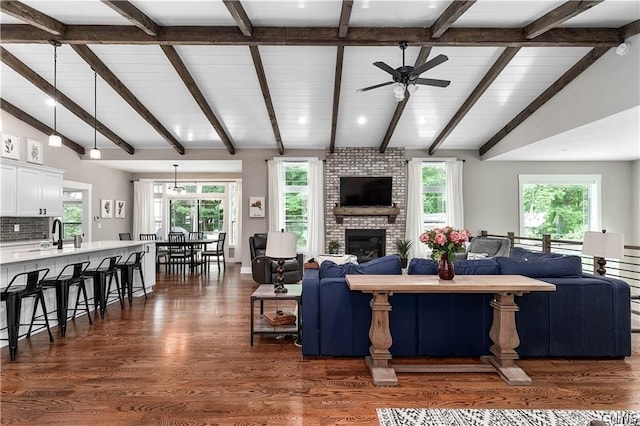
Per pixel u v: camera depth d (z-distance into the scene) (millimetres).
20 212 5840
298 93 5910
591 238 3855
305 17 4250
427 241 3113
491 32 4418
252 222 8125
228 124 6949
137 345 3604
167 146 7977
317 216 7992
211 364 3154
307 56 5027
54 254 4055
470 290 2809
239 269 8836
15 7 3754
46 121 6648
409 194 8102
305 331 3305
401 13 4180
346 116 6672
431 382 2828
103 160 7965
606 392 2664
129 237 8820
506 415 2346
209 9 4074
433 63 3848
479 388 2727
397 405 2484
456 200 8070
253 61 4953
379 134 7453
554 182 8219
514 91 5852
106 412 2396
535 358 3283
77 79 5473
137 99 5996
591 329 3252
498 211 8266
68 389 2703
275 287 3816
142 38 4324
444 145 8094
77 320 4457
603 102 4773
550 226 8312
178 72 5066
